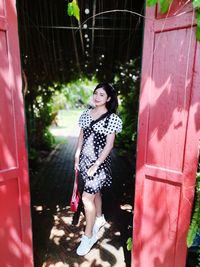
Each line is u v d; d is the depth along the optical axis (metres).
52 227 2.78
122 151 6.24
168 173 1.64
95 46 4.59
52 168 5.03
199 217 1.60
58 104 11.36
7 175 1.65
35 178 4.37
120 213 3.13
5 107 1.57
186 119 1.53
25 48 3.50
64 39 4.12
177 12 1.42
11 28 1.50
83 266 2.17
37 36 3.63
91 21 3.44
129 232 2.70
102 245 2.46
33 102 5.73
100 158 2.06
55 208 3.23
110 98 2.11
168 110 1.58
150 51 1.55
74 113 17.61
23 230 1.82
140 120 1.68
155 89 1.60
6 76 1.54
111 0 2.85
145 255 1.92
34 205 3.31
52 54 4.63
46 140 6.73
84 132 2.20
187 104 1.51
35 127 6.18
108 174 2.26
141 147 1.72
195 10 1.35
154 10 1.49
